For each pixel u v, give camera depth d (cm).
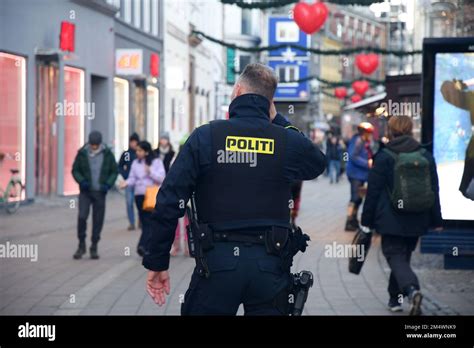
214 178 648
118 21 4303
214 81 7506
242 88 675
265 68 678
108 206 3231
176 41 5653
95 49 3912
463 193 1479
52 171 3447
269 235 643
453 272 1523
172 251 1848
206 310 640
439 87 1470
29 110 3173
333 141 5638
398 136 1151
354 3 2455
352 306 1216
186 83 6016
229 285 636
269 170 653
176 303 1232
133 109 4584
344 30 11675
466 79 1464
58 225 2392
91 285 1391
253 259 639
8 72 3064
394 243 1150
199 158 646
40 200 3262
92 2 3797
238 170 648
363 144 2312
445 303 1226
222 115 7100
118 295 1297
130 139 2308
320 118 11100
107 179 1747
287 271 655
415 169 1120
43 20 3284
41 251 1841
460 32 1694
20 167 3122
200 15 6594
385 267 1622
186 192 645
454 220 1489
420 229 1133
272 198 651
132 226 2348
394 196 1124
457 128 1470
